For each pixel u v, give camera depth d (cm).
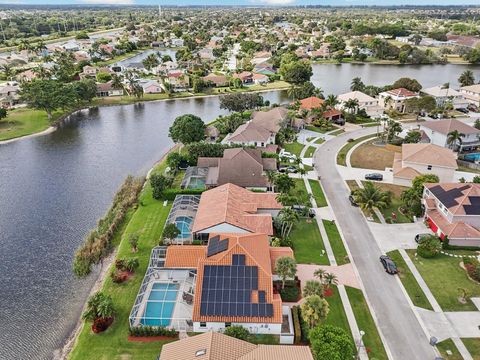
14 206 8200
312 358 3906
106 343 4709
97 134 12800
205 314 4756
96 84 17425
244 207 6950
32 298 5709
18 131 12850
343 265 6056
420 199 7462
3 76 19125
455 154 10050
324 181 8869
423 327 4931
